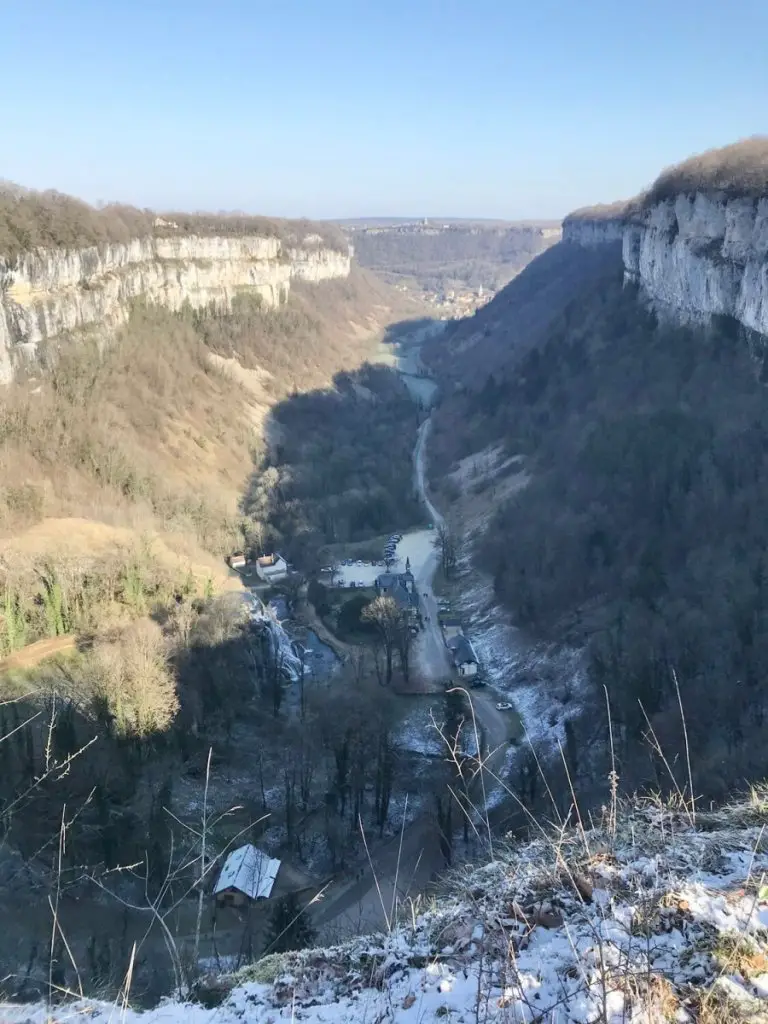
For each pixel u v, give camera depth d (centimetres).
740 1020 645
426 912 970
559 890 855
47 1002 900
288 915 2098
